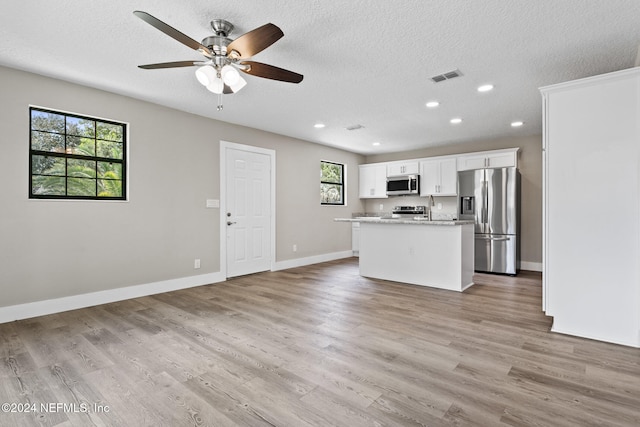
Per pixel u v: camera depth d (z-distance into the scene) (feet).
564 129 8.79
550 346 8.05
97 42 8.32
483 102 12.86
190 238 14.28
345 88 11.44
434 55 9.02
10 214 9.88
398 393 6.03
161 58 9.22
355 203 24.31
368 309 11.06
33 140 10.40
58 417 5.35
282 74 8.08
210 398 5.88
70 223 11.03
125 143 12.34
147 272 12.90
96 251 11.59
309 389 6.17
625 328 8.11
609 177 8.24
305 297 12.60
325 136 18.88
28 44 8.41
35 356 7.52
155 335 8.79
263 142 17.51
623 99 8.05
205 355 7.59
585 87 8.50
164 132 13.38
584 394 5.97
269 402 5.76
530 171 18.30
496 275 16.88
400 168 22.44
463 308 11.16
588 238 8.53
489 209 17.47
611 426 5.09
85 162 11.47
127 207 12.33
